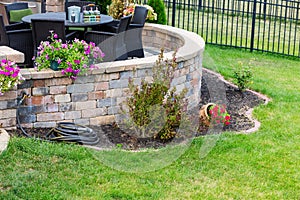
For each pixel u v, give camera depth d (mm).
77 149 5613
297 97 8125
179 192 4965
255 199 4934
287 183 5262
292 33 14406
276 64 10508
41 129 6199
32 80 6066
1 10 11047
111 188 4926
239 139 6254
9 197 4590
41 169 5137
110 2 11234
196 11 17156
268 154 5891
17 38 7629
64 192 4777
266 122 6922
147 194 4883
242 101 7777
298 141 6328
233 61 10461
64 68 6102
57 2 10602
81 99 6301
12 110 5980
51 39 7031
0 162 5168
